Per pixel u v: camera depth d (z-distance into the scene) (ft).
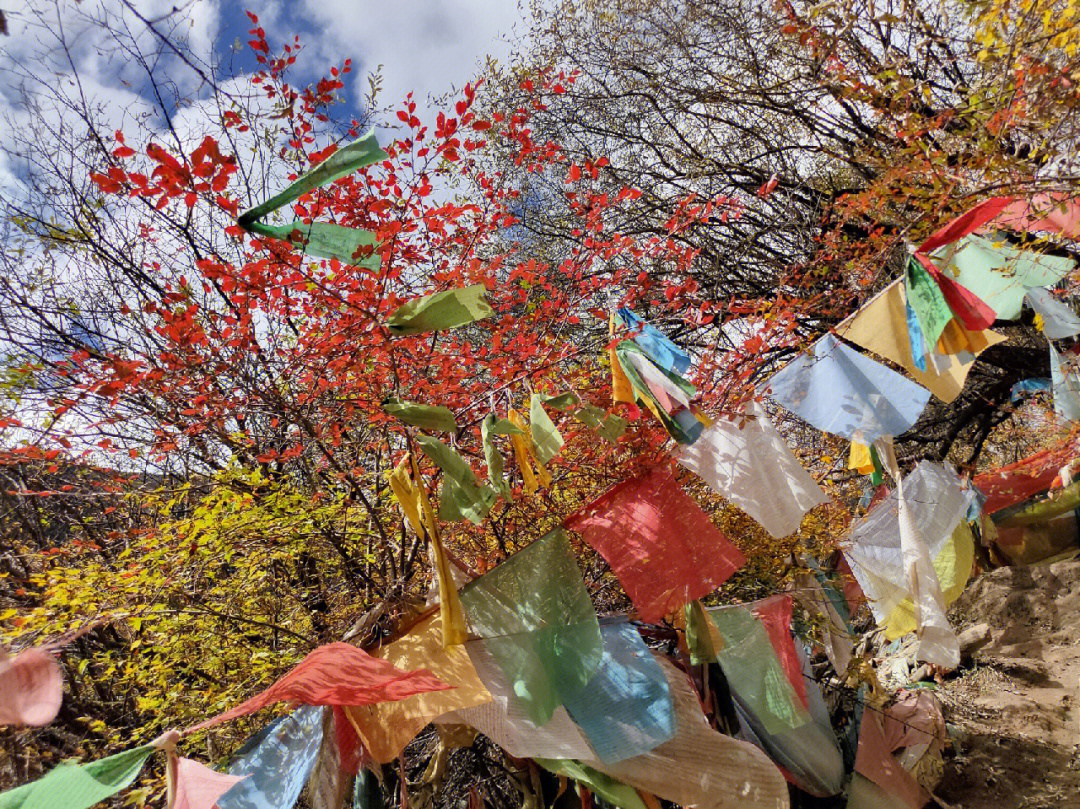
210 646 15.43
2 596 15.80
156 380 12.80
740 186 28.37
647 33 29.14
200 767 9.11
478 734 16.38
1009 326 27.81
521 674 12.63
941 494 20.54
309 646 15.16
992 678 27.89
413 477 12.19
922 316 14.64
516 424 13.07
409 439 12.33
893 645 27.37
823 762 17.87
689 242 24.71
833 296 19.53
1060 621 32.04
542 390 15.57
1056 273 15.23
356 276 12.96
